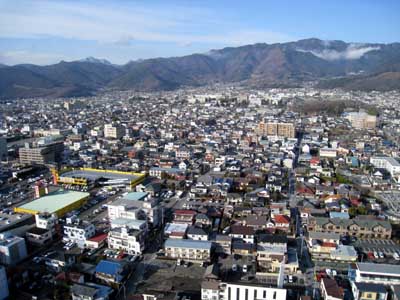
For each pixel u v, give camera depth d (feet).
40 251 320.91
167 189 492.13
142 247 315.78
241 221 375.25
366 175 558.15
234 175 536.83
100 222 382.83
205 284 248.11
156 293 241.55
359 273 259.60
